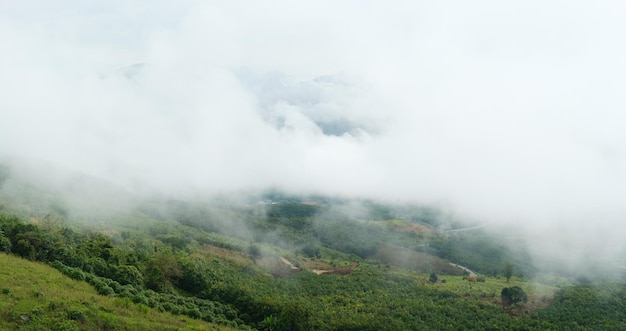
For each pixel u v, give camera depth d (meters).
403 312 114.50
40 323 57.72
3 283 68.44
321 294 135.00
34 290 68.00
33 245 88.94
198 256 145.88
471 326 106.50
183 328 73.25
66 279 80.19
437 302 126.06
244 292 111.06
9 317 57.19
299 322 97.12
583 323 106.06
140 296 82.75
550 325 104.00
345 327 102.56
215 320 89.94
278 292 126.00
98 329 62.00
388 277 162.50
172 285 109.62
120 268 96.88
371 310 117.44
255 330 94.44
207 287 112.56
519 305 122.88
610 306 115.81
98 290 80.62
